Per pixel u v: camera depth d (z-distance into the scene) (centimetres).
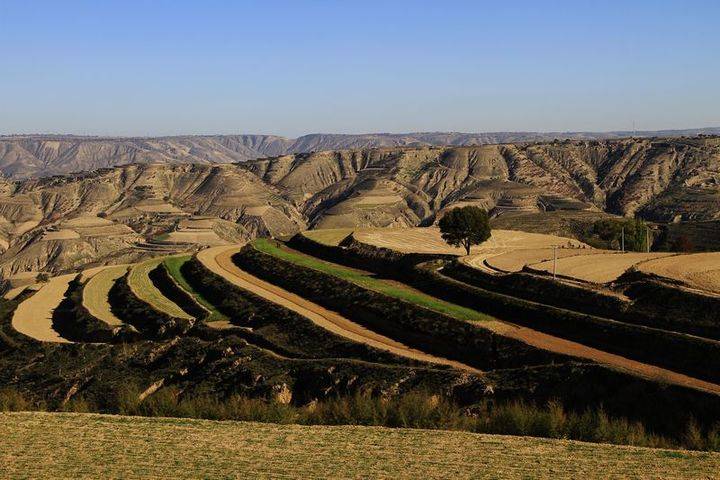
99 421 5072
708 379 5406
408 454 4206
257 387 6638
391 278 10056
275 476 3878
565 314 7025
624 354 6081
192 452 4316
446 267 9819
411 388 5966
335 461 4106
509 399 5519
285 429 4831
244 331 8450
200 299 10619
